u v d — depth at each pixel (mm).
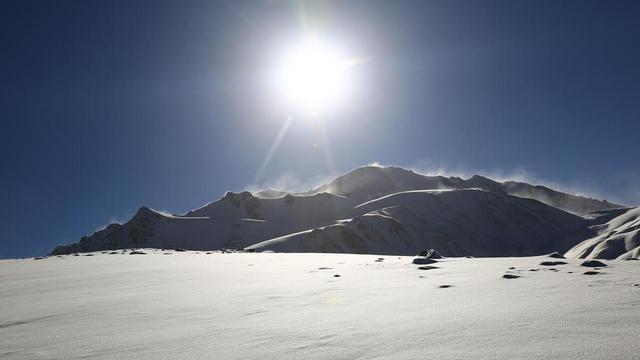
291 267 20828
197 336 7051
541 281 11172
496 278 12461
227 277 16781
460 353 5148
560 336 5551
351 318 7758
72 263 27484
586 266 15031
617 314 6625
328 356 5492
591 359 4574
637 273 11812
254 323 7840
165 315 9172
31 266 26188
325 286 12617
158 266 23594
